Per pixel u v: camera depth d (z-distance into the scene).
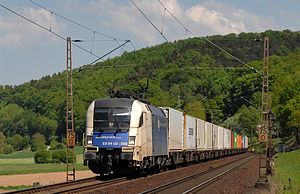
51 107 170.62
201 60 115.50
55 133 164.50
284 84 112.19
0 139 167.88
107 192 23.86
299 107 107.56
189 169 45.22
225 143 81.38
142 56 108.06
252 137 138.00
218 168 48.81
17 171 47.69
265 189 30.09
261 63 116.69
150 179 32.34
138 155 31.78
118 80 98.88
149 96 90.81
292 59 141.38
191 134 52.97
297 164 65.62
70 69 34.44
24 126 182.25
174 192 25.31
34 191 24.45
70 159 71.69
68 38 34.00
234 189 28.69
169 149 42.62
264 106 38.78
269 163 38.12
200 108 106.19
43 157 73.50
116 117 32.06
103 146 31.81
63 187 27.20
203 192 26.11
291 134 126.00
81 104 109.38
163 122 39.38
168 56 112.50
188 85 109.38
